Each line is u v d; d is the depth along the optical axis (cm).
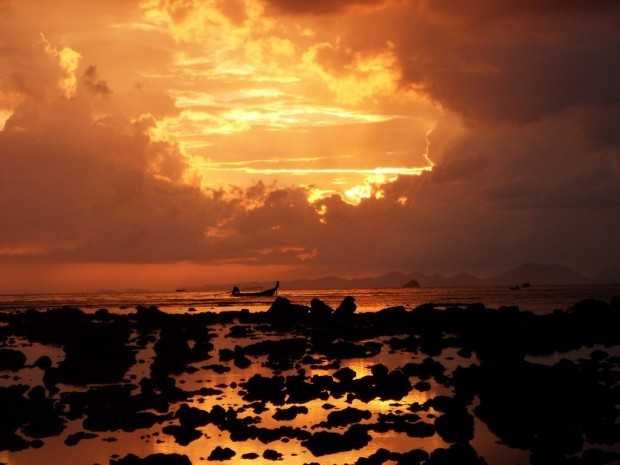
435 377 4459
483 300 18162
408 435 3164
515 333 6438
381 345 6072
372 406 3700
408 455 2797
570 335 6469
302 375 4544
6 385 4381
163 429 3269
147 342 6550
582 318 7394
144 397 3828
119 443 3086
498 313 7644
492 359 5197
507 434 3216
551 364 4900
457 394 3919
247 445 3030
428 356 5434
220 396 3975
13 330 7744
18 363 5191
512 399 3675
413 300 19138
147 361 5309
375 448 2980
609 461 2780
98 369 4928
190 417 3409
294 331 7544
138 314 9162
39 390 3962
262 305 16050
